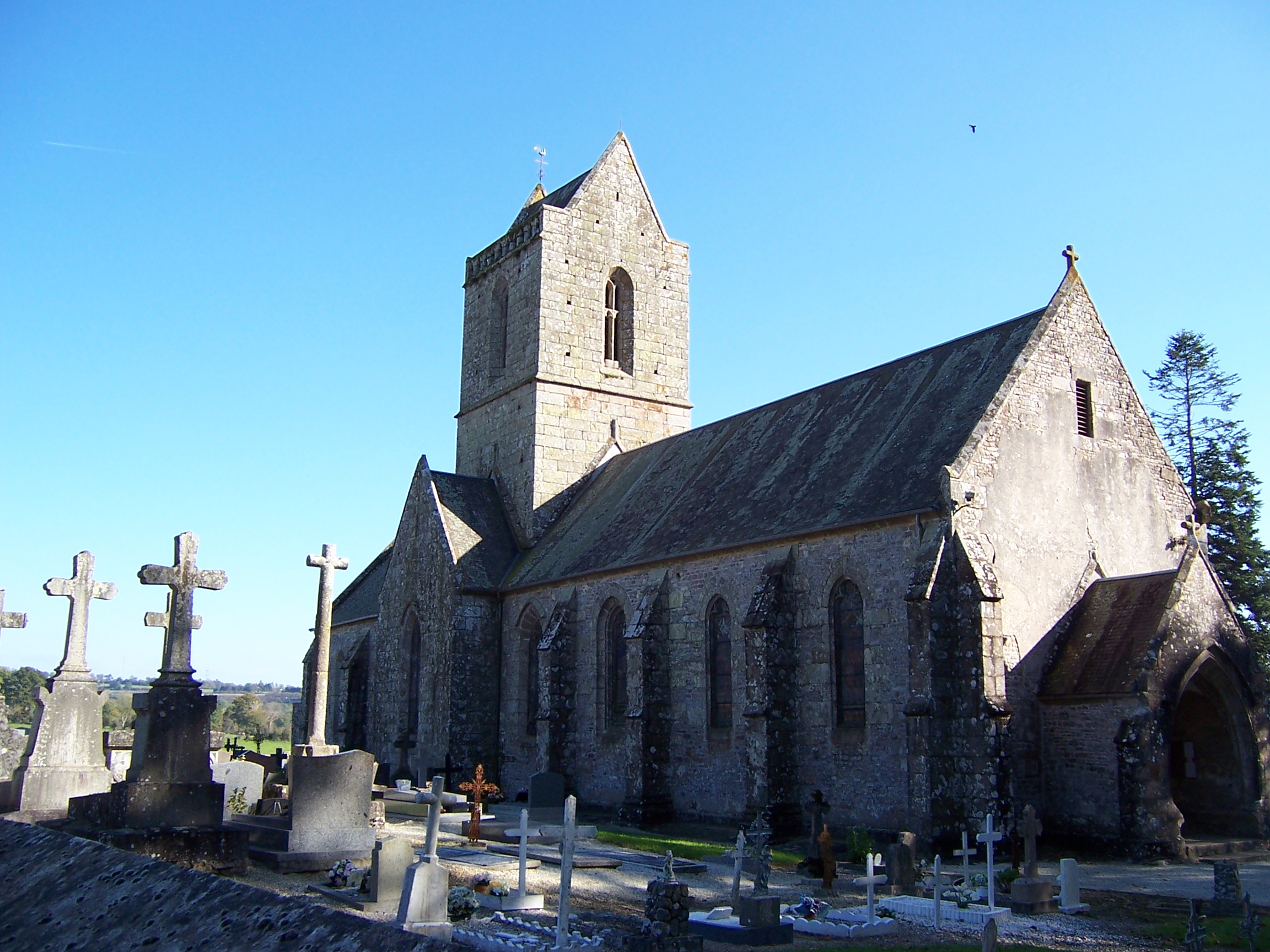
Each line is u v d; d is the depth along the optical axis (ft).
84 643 82.02
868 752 95.04
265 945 18.92
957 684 88.33
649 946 52.37
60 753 79.15
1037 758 94.22
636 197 180.86
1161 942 57.98
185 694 58.65
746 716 102.94
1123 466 107.34
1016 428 98.73
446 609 151.74
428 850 61.77
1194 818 94.32
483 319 184.44
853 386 125.08
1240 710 91.97
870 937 60.13
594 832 94.02
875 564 96.78
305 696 202.69
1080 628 97.81
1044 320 104.58
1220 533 175.22
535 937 53.78
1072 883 67.41
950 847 85.40
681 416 177.88
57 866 26.20
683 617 118.01
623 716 126.41
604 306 173.99
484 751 145.79
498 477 171.63
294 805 68.49
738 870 65.57
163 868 23.81
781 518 109.50
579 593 135.95
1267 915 64.44
